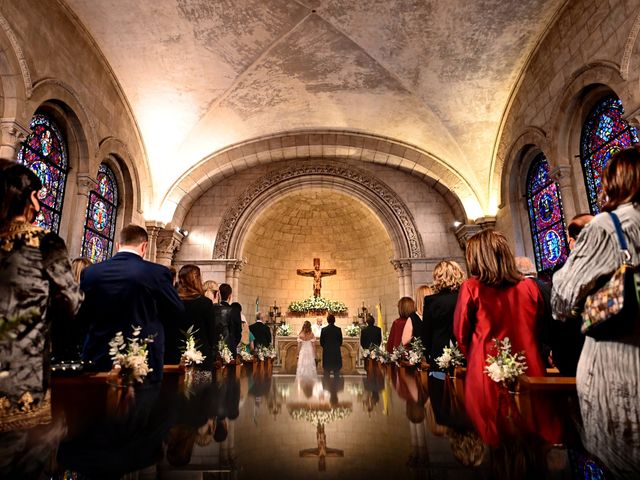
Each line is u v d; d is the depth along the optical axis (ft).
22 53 20.10
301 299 49.90
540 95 28.40
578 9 23.79
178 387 9.78
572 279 5.80
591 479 3.47
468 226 38.04
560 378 7.77
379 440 5.24
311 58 31.55
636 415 5.05
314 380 14.25
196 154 38.22
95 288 9.39
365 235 49.03
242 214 42.93
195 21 27.61
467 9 26.68
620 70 20.15
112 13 25.91
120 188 33.53
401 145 39.55
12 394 5.32
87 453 4.42
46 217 24.23
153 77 31.53
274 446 4.99
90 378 8.83
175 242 40.04
